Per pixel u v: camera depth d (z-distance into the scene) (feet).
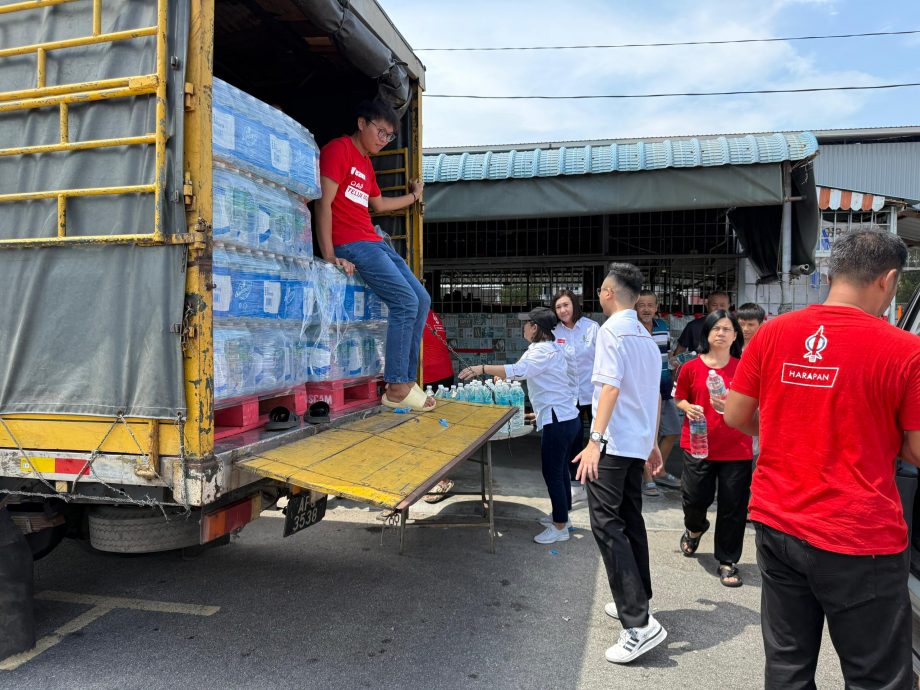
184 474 8.05
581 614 11.52
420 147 16.37
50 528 10.09
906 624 6.17
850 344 6.30
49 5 8.69
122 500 8.45
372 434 11.13
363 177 13.16
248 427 9.89
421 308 13.89
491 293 28.48
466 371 15.23
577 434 15.46
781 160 19.53
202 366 8.02
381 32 13.62
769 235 23.80
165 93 8.04
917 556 8.18
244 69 15.57
